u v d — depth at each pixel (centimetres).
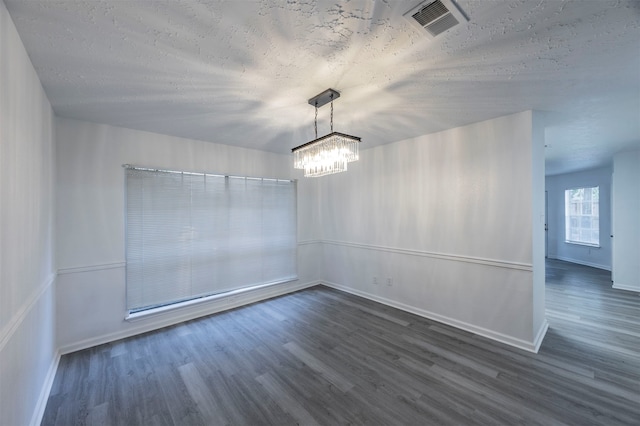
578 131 331
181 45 157
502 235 283
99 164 288
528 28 145
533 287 264
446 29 145
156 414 188
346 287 456
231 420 183
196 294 354
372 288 416
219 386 217
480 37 152
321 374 231
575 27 144
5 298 129
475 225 303
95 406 195
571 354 257
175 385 218
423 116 279
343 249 460
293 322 337
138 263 312
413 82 205
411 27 144
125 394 208
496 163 286
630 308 374
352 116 278
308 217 482
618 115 276
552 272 577
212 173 368
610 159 504
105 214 291
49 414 187
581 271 585
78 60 169
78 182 276
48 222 226
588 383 215
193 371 237
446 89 217
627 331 304
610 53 168
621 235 462
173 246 337
